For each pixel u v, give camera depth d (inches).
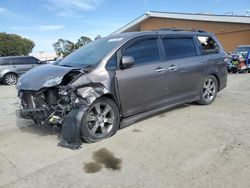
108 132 169.9
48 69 173.9
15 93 405.4
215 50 251.6
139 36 191.2
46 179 126.3
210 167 129.6
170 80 203.2
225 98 274.7
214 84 248.8
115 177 125.3
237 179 118.4
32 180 125.9
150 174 126.0
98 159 143.3
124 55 178.4
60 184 121.7
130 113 182.9
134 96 181.3
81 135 158.4
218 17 771.4
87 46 206.4
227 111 223.0
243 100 263.0
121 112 177.3
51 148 159.8
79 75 159.2
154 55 196.5
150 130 182.1
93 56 180.9
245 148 148.6
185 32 228.5
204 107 237.6
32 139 176.9
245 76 468.4
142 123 197.5
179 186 115.0
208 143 157.3
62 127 157.9
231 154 141.9
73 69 162.4
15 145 168.2
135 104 183.3
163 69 197.0
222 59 254.4
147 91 188.4
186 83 218.1
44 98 163.6
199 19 808.3
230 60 522.6
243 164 131.1
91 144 162.4
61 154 151.2
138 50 187.6
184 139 164.7
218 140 161.2
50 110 161.5
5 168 138.6
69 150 155.6
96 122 164.2
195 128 183.3
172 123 195.3
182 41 221.1
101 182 121.7
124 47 180.1
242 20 728.3
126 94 176.4
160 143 160.1
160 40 203.8
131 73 177.8
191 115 213.8
